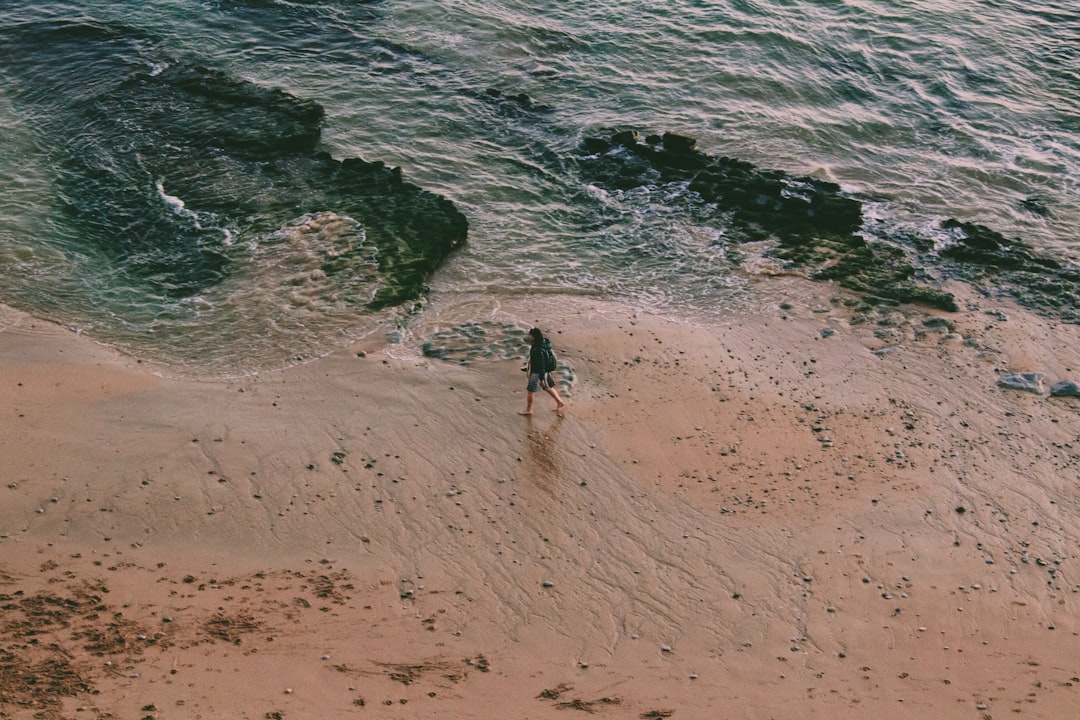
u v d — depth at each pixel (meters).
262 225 22.30
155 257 21.20
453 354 18.52
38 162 24.19
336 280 20.55
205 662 10.94
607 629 12.38
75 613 11.69
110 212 22.58
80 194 23.12
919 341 19.92
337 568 13.19
